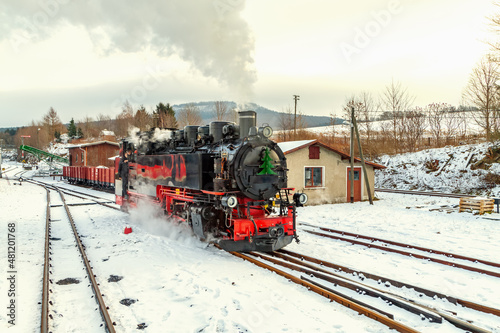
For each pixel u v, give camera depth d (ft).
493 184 75.92
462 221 43.50
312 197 60.95
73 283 21.57
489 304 18.24
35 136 309.22
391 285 20.58
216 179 27.17
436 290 19.54
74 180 130.93
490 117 93.56
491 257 26.86
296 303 18.13
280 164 30.09
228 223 28.73
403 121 131.54
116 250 29.09
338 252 28.12
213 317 16.69
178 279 22.03
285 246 29.55
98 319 16.58
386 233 36.11
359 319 16.30
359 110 131.23
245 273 22.88
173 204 35.06
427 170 93.97
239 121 30.40
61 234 35.99
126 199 49.60
